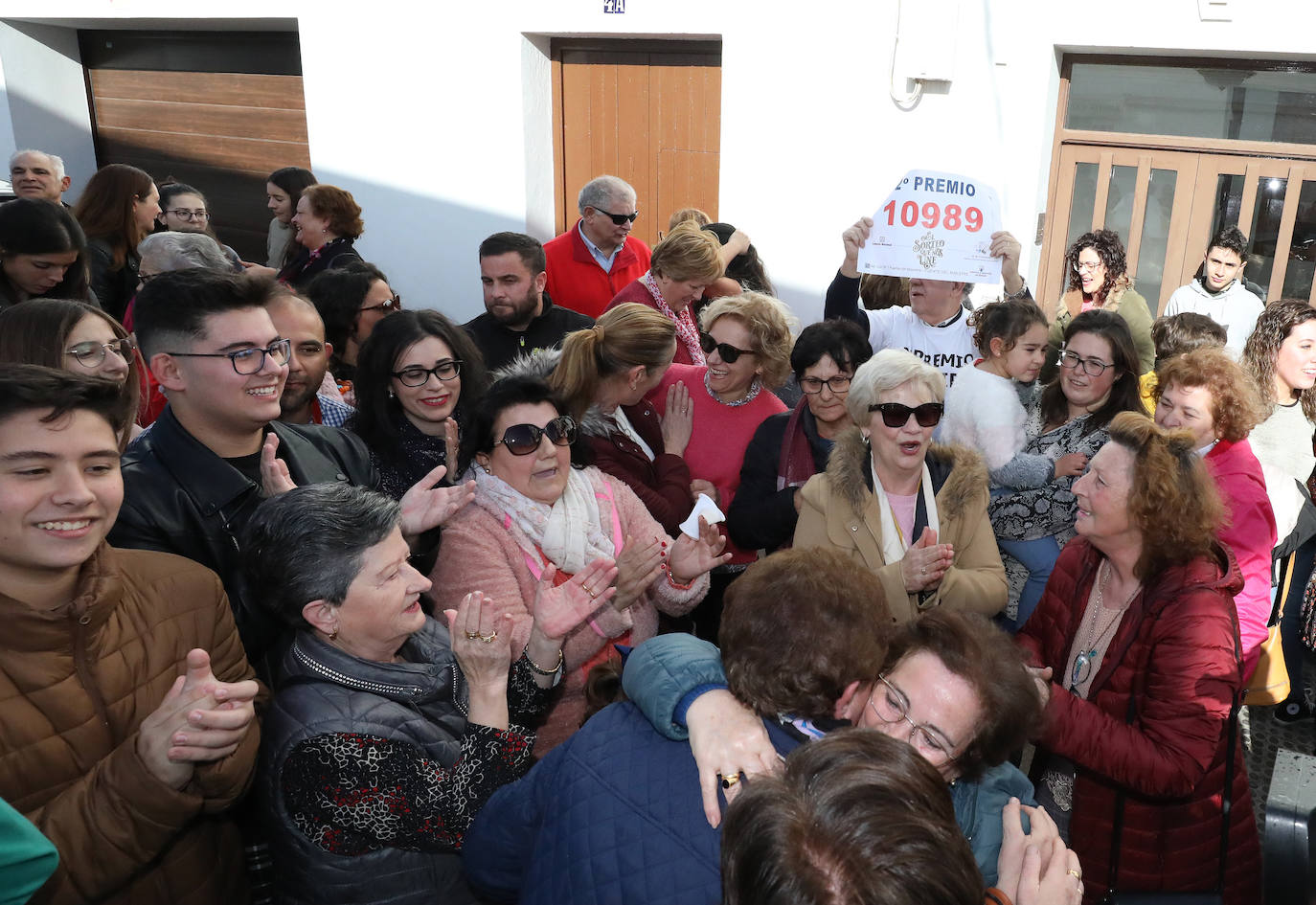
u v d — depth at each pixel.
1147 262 5.48
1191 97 5.11
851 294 3.90
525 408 2.31
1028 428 3.17
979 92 5.20
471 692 1.74
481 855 1.57
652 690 1.42
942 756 1.45
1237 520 2.64
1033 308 3.24
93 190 5.27
